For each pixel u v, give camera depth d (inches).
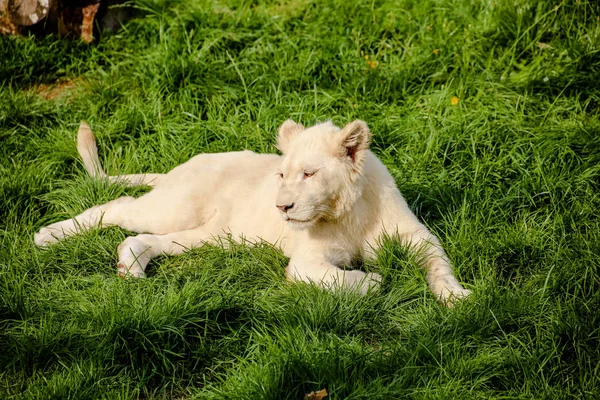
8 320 343.6
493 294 339.9
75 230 420.5
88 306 346.6
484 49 547.8
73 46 592.7
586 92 508.4
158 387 314.3
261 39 575.2
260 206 404.5
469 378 300.8
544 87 514.9
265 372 298.4
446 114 497.7
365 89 523.8
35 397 296.0
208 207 418.0
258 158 428.1
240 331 334.6
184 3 616.7
